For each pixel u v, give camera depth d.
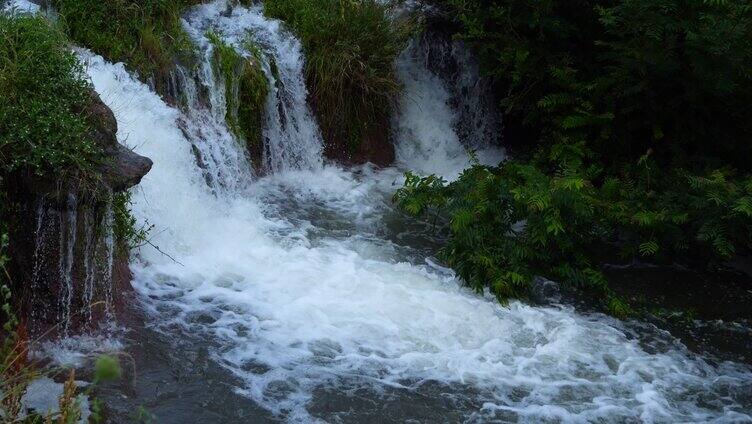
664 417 5.95
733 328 7.47
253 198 8.75
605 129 9.60
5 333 5.59
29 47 6.26
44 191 5.64
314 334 6.50
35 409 5.06
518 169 9.23
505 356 6.53
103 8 8.52
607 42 9.80
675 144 9.48
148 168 6.19
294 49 9.66
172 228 7.46
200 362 5.95
